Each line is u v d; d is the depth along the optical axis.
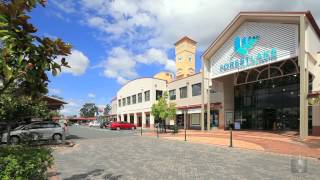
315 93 22.20
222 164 12.02
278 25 26.22
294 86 30.86
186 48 59.69
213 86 36.47
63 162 12.76
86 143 21.97
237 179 9.19
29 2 4.61
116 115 78.75
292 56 24.81
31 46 4.64
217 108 38.78
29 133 21.31
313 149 16.88
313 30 25.70
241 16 28.64
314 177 9.45
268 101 34.06
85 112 153.00
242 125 37.38
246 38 29.28
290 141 21.48
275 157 14.22
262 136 26.23
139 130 47.00
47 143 21.92
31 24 4.59
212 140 23.31
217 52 33.69
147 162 12.54
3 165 5.28
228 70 31.80
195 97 43.91
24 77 4.79
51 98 25.80
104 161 12.93
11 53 4.53
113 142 22.47
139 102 61.31
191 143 21.47
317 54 26.30
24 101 18.38
